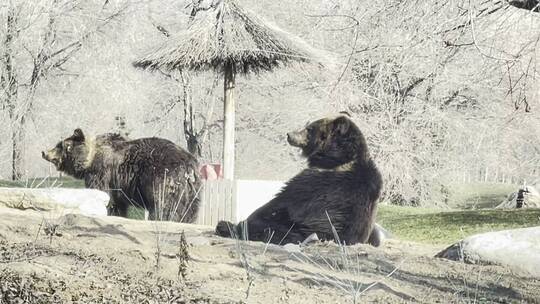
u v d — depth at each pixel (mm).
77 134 12141
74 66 31141
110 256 5316
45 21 28859
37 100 30156
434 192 32938
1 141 28953
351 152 7973
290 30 29719
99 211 10344
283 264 5703
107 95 31094
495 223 16734
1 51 27531
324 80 29625
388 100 28281
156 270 5012
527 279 6543
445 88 29375
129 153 12109
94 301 4105
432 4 12172
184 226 9211
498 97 28172
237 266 5469
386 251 7457
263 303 4422
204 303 4297
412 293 5312
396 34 14094
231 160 17016
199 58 15859
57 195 10070
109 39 30500
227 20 16172
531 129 29188
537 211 17906
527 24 14031
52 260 4957
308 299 4633
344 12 23500
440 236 15562
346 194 7797
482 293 5664
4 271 4484
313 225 7754
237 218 13539
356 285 5195
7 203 9898
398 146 28688
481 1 12312
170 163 11875
